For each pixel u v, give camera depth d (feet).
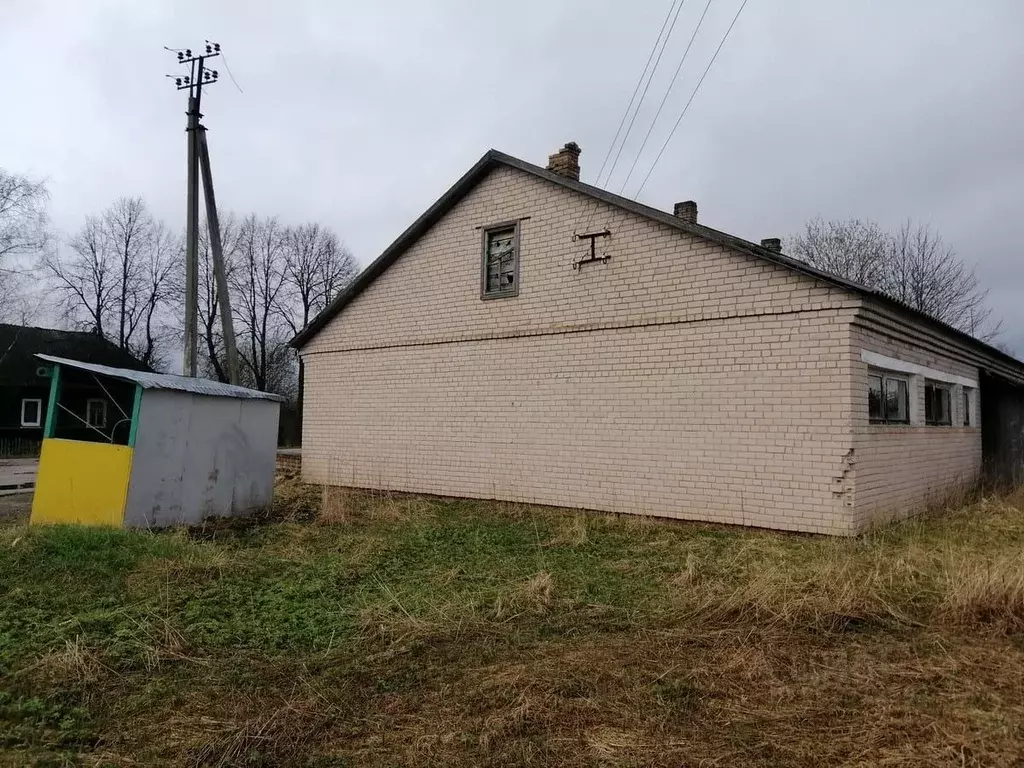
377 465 46.16
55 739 11.73
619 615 18.54
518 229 39.93
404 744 11.53
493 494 40.16
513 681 13.78
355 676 14.42
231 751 11.32
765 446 30.63
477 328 41.47
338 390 48.83
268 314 153.58
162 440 31.48
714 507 32.01
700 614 18.28
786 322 30.14
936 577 20.80
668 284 33.83
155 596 19.62
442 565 24.64
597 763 10.80
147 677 14.46
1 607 18.48
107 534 24.72
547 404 38.19
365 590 21.26
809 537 29.04
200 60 52.03
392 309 46.03
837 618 17.21
